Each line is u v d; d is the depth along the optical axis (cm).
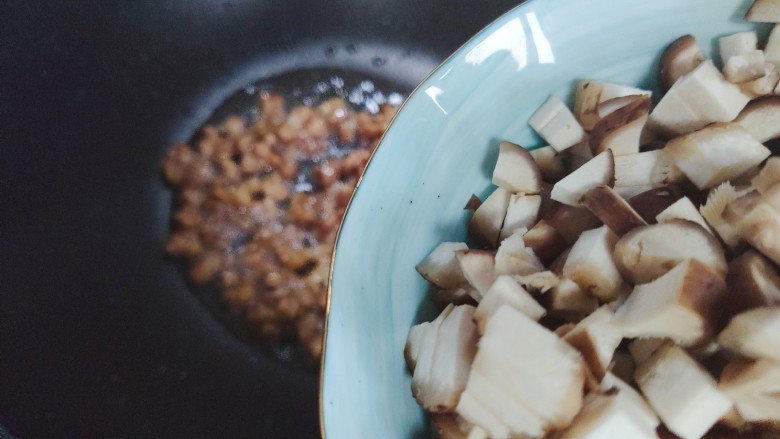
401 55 23
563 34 14
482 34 14
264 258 21
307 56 24
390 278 13
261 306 20
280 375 19
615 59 15
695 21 14
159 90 22
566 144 14
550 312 13
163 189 22
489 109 14
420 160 14
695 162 14
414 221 14
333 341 12
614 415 12
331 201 22
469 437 12
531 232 14
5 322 18
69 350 19
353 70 24
